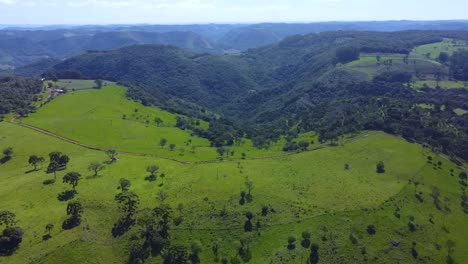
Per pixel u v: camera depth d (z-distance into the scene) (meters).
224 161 164.50
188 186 129.00
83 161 153.00
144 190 125.12
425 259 102.94
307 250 100.88
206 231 105.94
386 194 127.81
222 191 125.50
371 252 101.81
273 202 120.31
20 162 150.25
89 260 92.00
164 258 96.06
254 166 154.88
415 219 117.12
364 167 151.00
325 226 109.00
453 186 143.88
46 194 118.12
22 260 89.00
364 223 111.56
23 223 101.38
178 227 106.25
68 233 98.44
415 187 135.88
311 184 134.62
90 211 109.00
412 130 190.50
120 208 111.25
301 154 170.88
